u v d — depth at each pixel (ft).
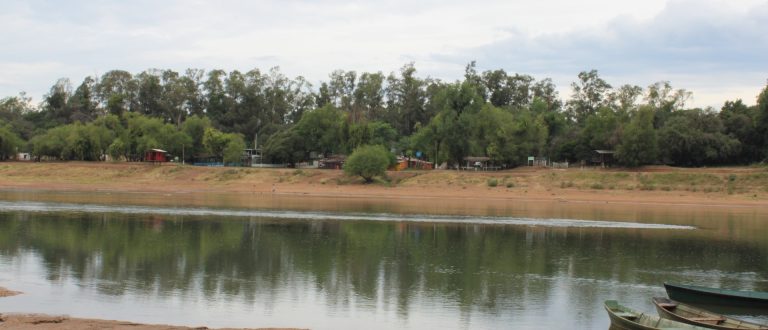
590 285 130.62
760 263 161.68
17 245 159.33
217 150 541.75
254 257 151.84
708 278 141.49
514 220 248.73
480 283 129.49
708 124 456.04
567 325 100.63
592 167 449.89
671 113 544.62
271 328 92.48
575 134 508.53
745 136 447.01
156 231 192.03
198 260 146.00
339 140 542.16
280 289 119.24
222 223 217.15
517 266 149.59
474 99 486.38
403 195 378.53
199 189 407.23
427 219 246.68
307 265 143.64
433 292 120.26
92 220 215.72
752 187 361.71
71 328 84.99
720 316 98.48
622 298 119.96
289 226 214.07
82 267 134.21
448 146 473.67
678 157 442.09
